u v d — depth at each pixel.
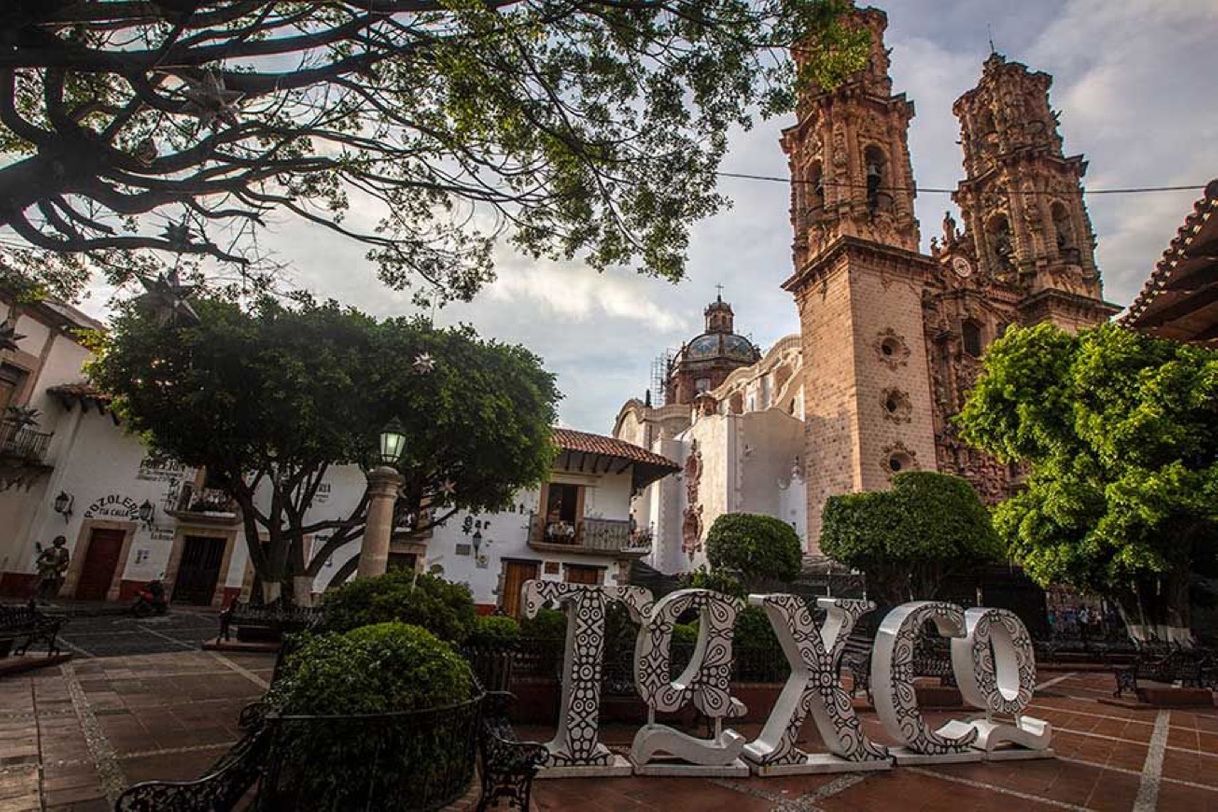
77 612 17.09
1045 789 6.28
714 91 7.64
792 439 36.22
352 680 4.30
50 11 4.51
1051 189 37.09
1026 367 20.06
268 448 14.54
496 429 14.88
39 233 5.57
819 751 7.54
